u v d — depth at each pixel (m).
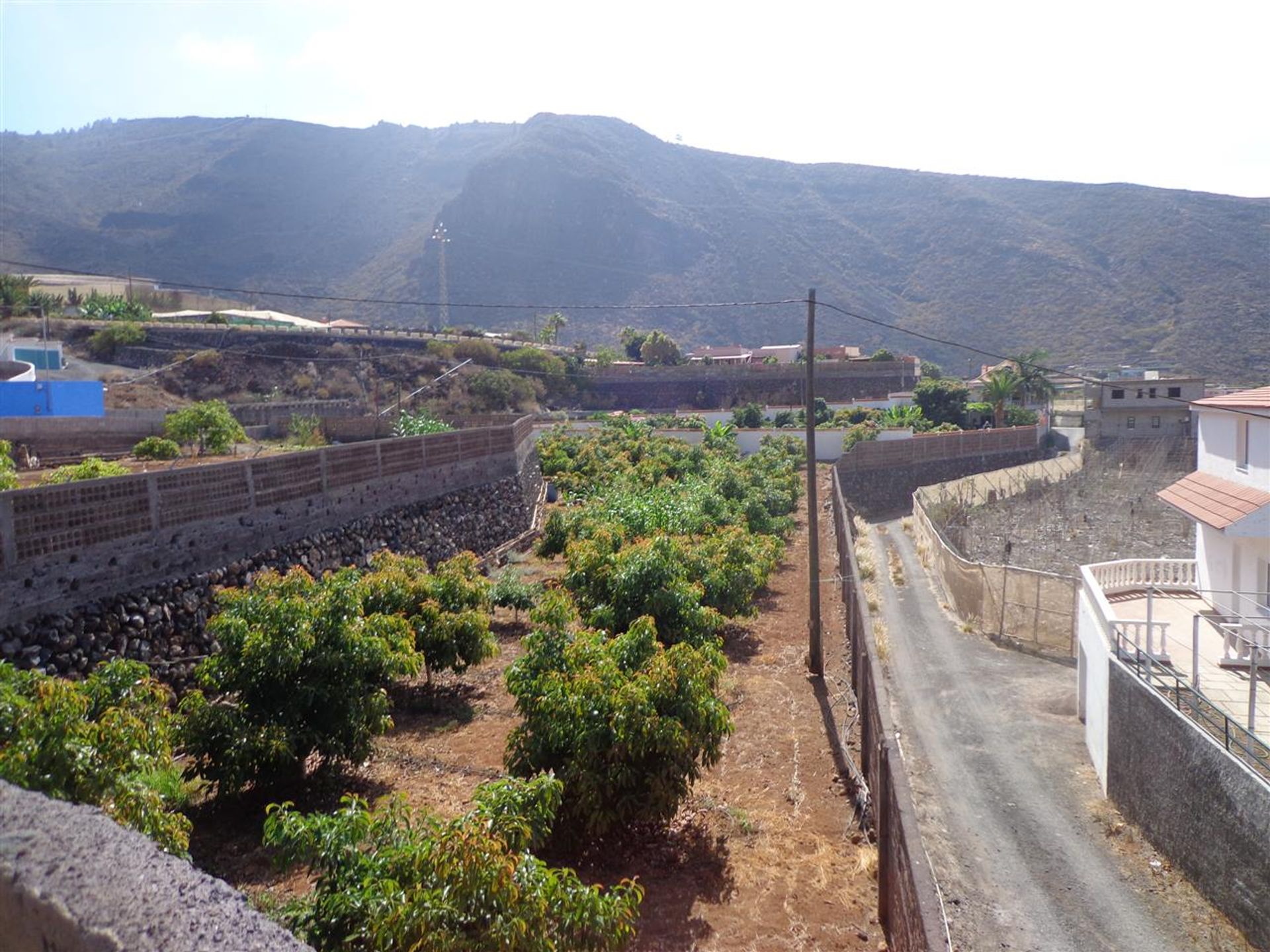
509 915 5.70
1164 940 9.64
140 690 8.11
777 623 22.42
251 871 9.00
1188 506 17.25
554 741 9.95
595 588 17.03
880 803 9.67
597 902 6.28
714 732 10.45
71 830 2.64
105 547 11.73
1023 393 72.50
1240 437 16.45
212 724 9.96
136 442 38.56
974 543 37.09
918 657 20.81
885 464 52.03
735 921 9.05
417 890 5.74
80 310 83.62
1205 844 10.48
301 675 10.70
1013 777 14.09
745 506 32.94
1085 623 16.52
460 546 25.42
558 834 10.16
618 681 10.28
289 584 11.79
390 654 11.35
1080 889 10.72
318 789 11.07
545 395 81.69
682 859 10.34
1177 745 11.16
